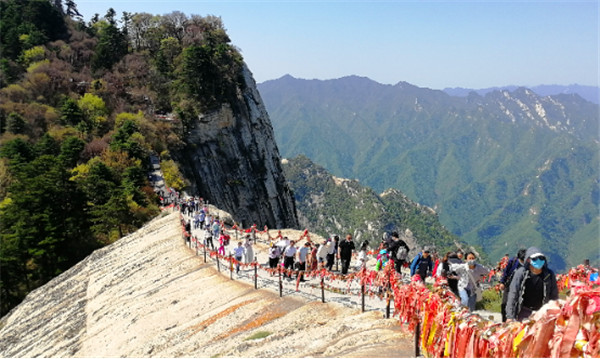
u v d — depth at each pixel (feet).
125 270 137.59
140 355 77.05
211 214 172.65
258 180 432.66
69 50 455.63
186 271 115.55
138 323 92.84
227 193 390.63
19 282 217.77
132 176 256.11
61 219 219.82
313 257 90.12
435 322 38.32
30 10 480.64
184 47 453.99
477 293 51.01
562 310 25.85
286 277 93.97
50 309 134.62
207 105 400.06
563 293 72.74
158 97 407.44
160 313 93.71
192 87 401.70
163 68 433.07
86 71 433.48
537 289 36.22
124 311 103.71
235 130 422.82
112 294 121.60
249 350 62.49
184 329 81.15
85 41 482.69
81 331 104.88
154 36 479.00
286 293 83.41
